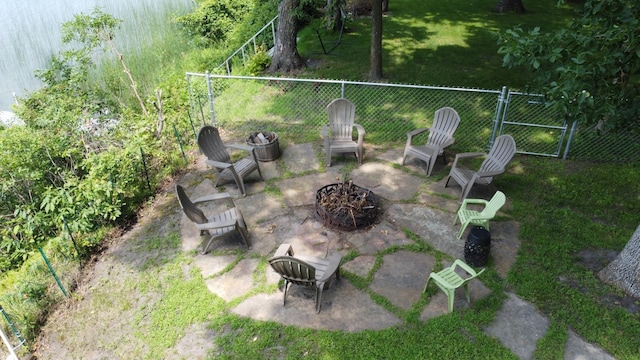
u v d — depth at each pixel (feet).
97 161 22.02
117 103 33.86
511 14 50.72
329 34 46.24
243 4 51.60
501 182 23.27
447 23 48.21
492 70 36.40
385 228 20.18
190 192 23.68
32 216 20.70
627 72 15.53
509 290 16.75
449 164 25.16
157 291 17.39
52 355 15.33
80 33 33.04
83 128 26.09
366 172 24.53
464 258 18.24
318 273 16.43
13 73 43.16
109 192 19.99
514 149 20.70
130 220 21.81
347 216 19.92
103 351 15.26
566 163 24.76
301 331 15.30
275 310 16.25
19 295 16.70
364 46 42.75
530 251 18.60
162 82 37.42
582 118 16.12
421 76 35.76
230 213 19.89
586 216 20.62
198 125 30.14
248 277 17.79
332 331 15.29
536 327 15.26
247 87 35.53
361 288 17.01
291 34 37.55
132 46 44.06
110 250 19.80
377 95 33.12
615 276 16.65
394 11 52.90
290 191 23.13
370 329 15.30
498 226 20.15
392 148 26.84
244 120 30.89
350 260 18.35
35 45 47.37
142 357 14.92
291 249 17.19
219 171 23.75
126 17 52.21
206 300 16.78
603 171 23.71
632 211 20.75
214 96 34.19
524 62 17.03
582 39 15.61
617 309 15.78
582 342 14.74
